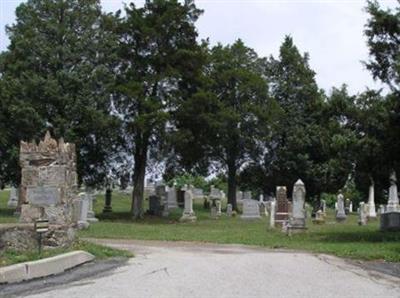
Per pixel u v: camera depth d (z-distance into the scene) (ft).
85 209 95.45
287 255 59.52
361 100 82.38
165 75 133.08
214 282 40.65
